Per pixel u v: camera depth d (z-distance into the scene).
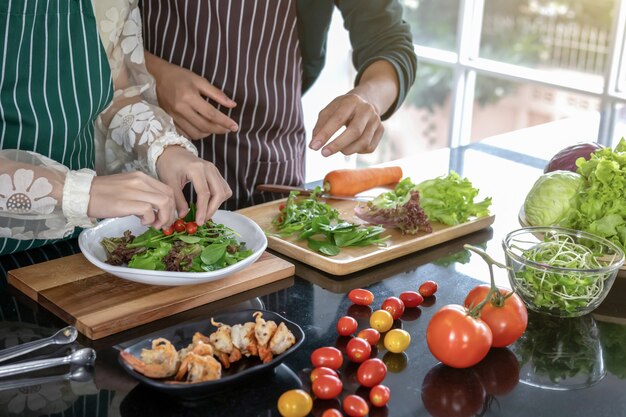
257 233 1.30
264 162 1.83
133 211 1.14
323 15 1.88
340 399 0.93
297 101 1.88
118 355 1.02
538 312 1.17
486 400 0.95
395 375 0.99
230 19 1.69
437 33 5.01
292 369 0.99
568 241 1.21
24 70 1.28
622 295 1.25
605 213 1.29
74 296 1.15
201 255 1.19
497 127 5.32
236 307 1.17
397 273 1.30
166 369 0.91
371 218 1.44
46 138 1.33
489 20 5.04
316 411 0.91
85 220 1.17
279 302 1.19
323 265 1.29
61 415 0.89
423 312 1.16
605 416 0.93
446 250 1.41
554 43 4.83
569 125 2.19
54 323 1.11
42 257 1.33
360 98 1.61
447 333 0.98
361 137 1.61
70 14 1.30
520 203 1.63
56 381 0.96
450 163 1.86
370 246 1.36
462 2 3.10
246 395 0.94
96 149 1.54
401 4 1.95
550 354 1.06
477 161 1.88
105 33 1.42
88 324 1.06
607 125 2.20
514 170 1.83
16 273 1.21
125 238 1.26
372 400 0.92
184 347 0.99
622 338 1.12
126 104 1.46
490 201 1.50
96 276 1.21
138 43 1.48
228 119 1.57
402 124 5.39
